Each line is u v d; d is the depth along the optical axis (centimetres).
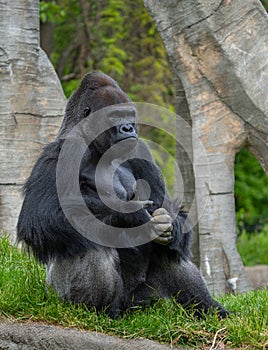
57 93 1405
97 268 898
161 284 990
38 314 925
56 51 2688
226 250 1388
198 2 1321
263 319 931
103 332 901
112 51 2512
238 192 3109
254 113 1347
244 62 1330
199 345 884
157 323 912
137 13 2605
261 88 1331
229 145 1373
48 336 880
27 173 1362
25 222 909
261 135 1364
